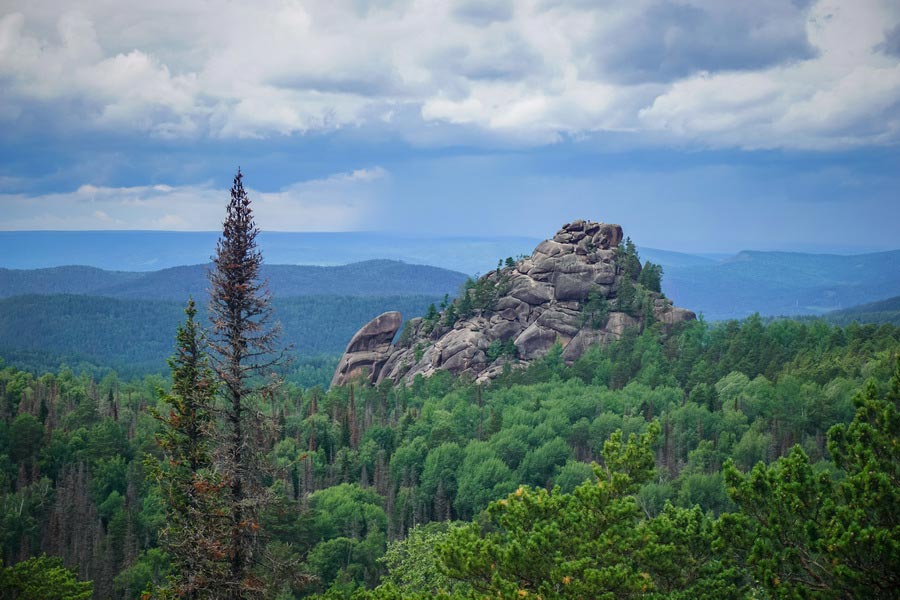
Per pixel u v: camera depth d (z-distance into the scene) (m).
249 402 44.81
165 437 50.03
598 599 30.89
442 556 36.19
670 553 33.00
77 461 152.25
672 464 144.88
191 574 44.72
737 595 32.47
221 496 44.62
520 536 34.81
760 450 145.25
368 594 40.81
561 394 193.12
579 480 144.38
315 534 109.44
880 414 30.88
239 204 44.41
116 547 115.38
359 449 172.25
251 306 44.34
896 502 28.34
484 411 189.50
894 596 26.84
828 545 28.27
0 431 157.50
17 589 55.38
